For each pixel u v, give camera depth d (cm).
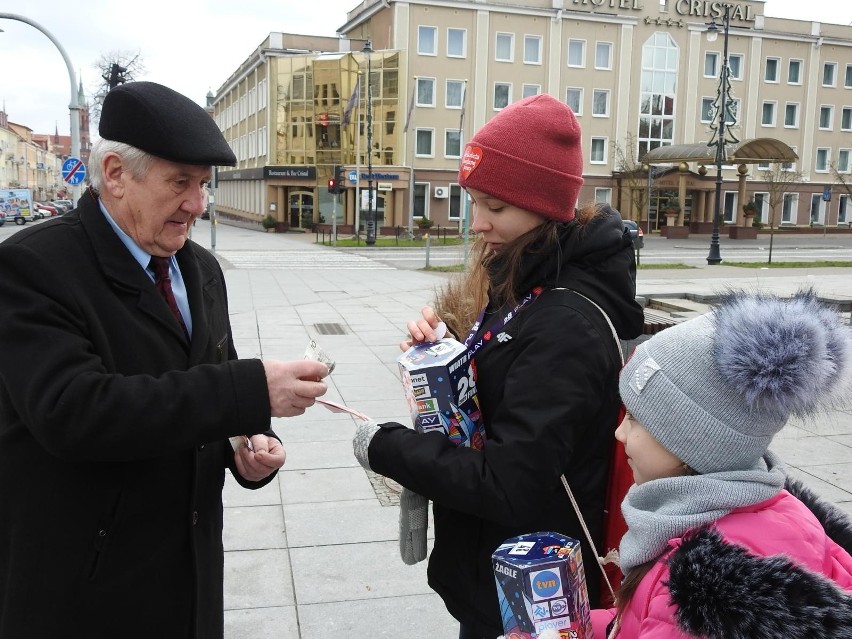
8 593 159
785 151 3509
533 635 140
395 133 3972
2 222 5419
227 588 334
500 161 165
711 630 113
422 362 168
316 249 2972
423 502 190
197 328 181
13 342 148
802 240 4000
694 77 4319
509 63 4031
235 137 5825
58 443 144
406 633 302
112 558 162
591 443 170
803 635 107
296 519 403
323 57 4034
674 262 2486
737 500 130
